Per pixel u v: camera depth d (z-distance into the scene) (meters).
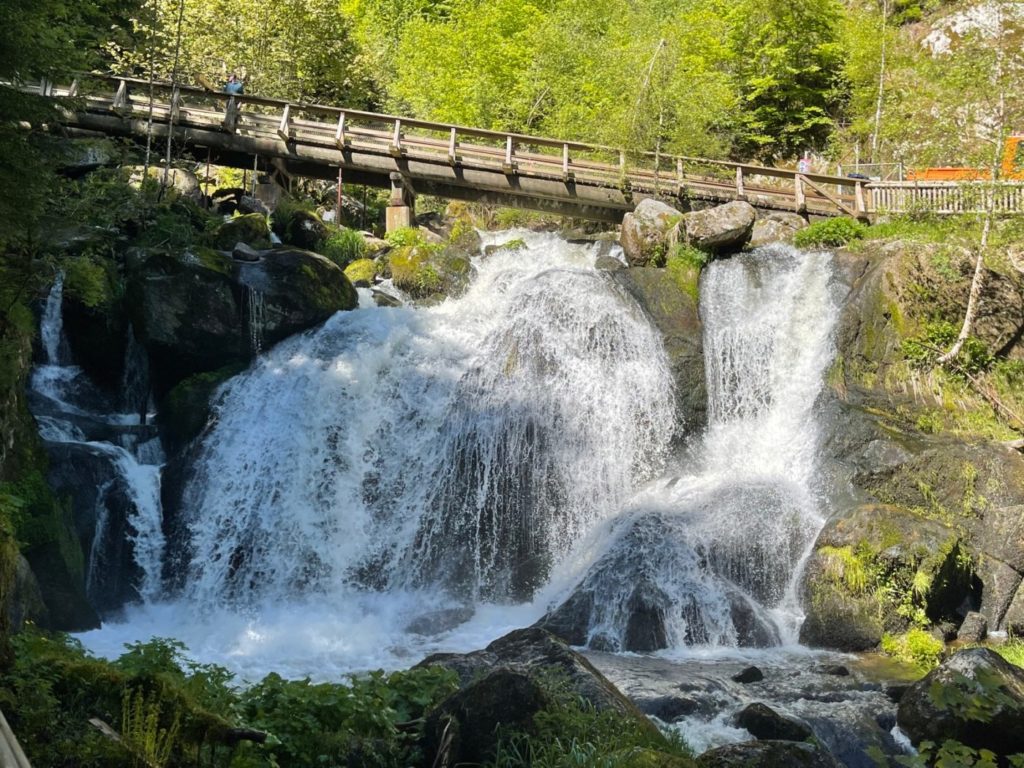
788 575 17.64
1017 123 23.67
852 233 24.38
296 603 18.25
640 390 21.33
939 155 24.81
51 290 21.14
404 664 14.91
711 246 23.59
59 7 15.42
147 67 32.12
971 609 17.84
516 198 29.39
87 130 27.66
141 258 21.20
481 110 39.38
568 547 19.48
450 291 24.52
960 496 18.77
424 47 44.56
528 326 21.80
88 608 16.66
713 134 34.97
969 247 22.20
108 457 18.80
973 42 23.36
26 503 16.33
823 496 19.72
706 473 20.72
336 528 19.31
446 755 8.59
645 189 28.95
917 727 11.23
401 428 20.59
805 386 21.84
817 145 41.78
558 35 39.66
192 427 20.12
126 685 8.26
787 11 41.62
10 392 16.89
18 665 8.46
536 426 20.34
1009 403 21.11
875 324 21.58
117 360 21.61
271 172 29.09
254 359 21.47
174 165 27.98
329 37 35.81
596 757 8.27
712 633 16.14
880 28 40.22
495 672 8.95
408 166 28.42
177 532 18.77
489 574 19.16
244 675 14.25
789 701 12.66
